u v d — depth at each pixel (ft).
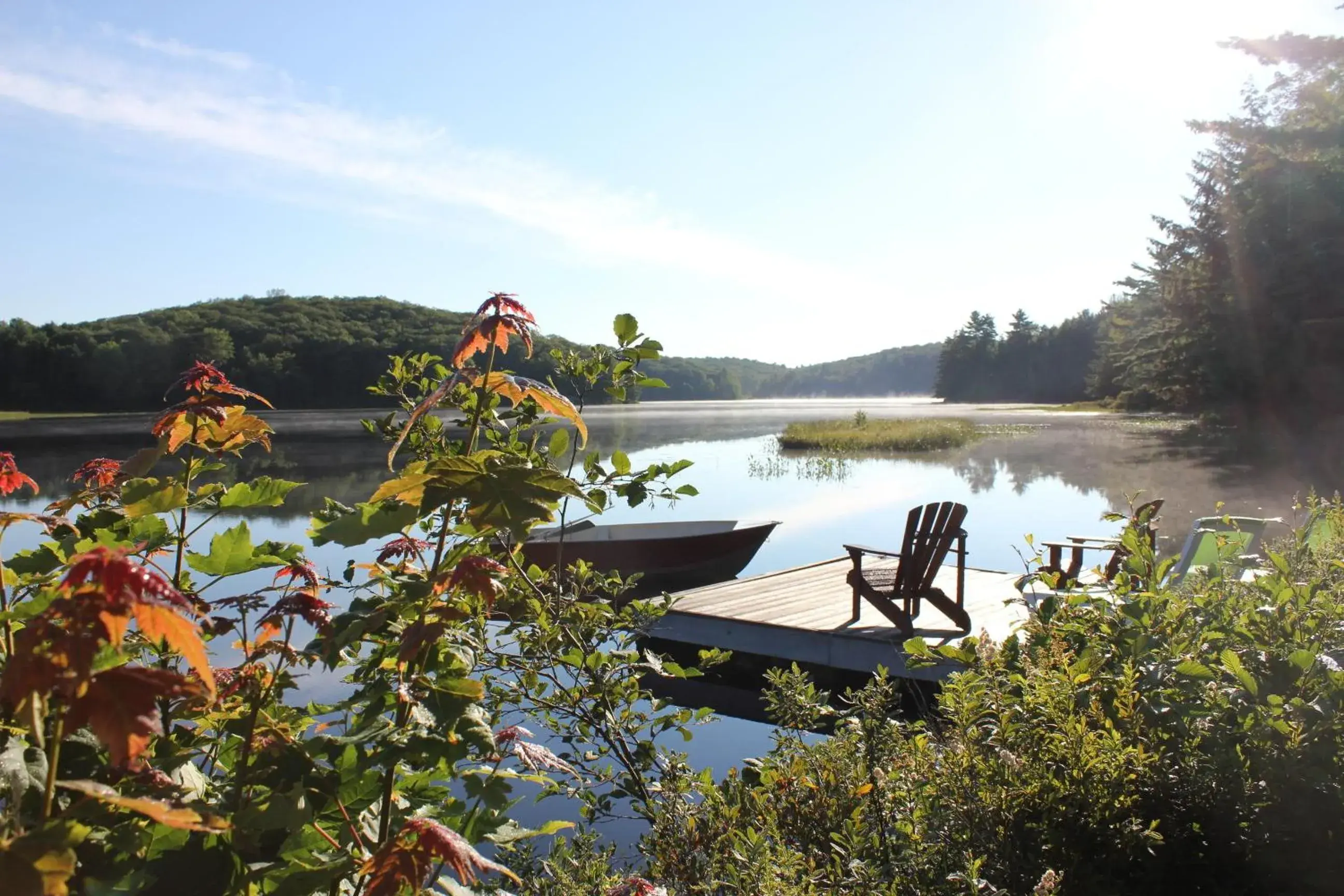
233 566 5.04
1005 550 41.14
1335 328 84.07
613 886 6.88
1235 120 92.43
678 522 39.40
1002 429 137.39
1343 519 13.94
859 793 8.00
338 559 22.80
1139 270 125.59
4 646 4.01
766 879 6.28
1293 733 6.97
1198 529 17.01
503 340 4.80
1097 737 7.25
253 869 4.08
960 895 6.48
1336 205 82.69
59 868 2.67
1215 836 7.07
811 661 21.63
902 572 21.20
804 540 47.21
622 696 9.46
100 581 2.64
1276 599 8.34
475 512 4.40
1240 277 91.45
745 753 17.75
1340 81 85.46
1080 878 6.73
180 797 3.81
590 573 11.03
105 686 2.76
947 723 9.23
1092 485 63.82
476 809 5.29
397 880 3.93
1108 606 9.09
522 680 9.39
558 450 8.44
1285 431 92.48
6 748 3.57
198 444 5.39
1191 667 7.64
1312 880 6.76
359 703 4.88
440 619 4.30
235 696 4.73
